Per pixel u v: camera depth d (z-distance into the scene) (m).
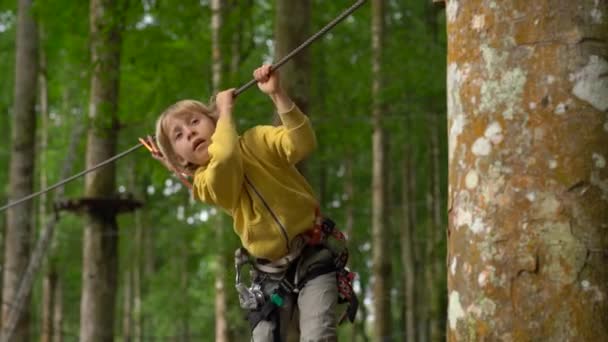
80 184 25.17
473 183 3.22
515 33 3.20
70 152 17.22
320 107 16.20
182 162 4.27
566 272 3.02
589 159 3.07
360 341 36.94
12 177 16.16
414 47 16.55
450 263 3.33
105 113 12.74
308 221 4.04
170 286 30.91
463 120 3.30
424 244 28.78
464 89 3.31
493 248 3.14
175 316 31.12
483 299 3.14
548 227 3.06
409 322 23.52
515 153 3.14
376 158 17.36
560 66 3.13
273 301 4.07
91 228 12.71
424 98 18.02
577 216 3.04
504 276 3.10
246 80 13.38
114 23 12.72
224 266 14.60
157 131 4.24
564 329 3.00
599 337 2.97
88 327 12.48
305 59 9.69
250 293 4.14
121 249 30.91
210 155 4.06
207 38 14.60
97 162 12.84
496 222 3.14
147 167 14.38
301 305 4.01
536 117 3.13
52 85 23.94
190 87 14.24
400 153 26.70
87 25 15.60
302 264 4.05
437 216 20.48
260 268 4.16
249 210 4.00
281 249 4.01
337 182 28.44
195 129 4.11
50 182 25.55
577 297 3.00
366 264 28.98
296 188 4.02
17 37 16.62
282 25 9.73
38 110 27.78
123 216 27.16
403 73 16.08
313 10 17.81
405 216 24.47
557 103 3.11
